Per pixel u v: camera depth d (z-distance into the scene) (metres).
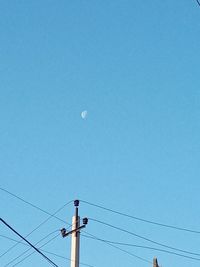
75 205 34.22
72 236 33.66
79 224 33.78
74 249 33.31
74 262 33.09
